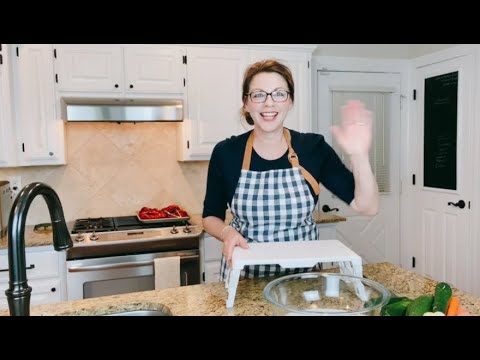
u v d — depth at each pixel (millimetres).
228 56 2852
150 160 3105
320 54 3299
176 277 2488
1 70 2434
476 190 2912
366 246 3568
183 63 2762
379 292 991
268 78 1280
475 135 2906
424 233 3461
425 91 3383
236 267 1079
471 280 2977
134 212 3096
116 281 2439
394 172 3598
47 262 2336
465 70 2965
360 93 3453
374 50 3436
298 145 1449
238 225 1510
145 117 2602
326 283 1061
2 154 2488
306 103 3061
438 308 893
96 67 2607
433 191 3338
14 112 2508
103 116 2531
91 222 2807
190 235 2551
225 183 1474
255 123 1372
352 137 1158
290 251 1153
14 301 737
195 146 2842
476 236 2926
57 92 2562
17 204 751
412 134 3561
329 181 1459
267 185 1424
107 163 3021
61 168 2926
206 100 2834
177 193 3176
